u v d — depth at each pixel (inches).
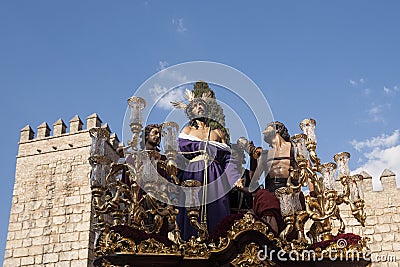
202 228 328.5
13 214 1061.8
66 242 1011.9
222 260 320.2
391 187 936.3
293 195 352.8
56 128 1146.0
